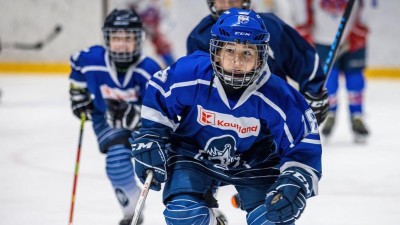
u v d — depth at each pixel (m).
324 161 13.95
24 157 14.02
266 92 6.18
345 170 13.12
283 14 20.48
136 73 9.09
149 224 9.55
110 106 8.91
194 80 6.26
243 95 6.16
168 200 6.55
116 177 8.71
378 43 26.75
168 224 6.47
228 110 6.23
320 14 16.09
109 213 10.12
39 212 10.12
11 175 12.47
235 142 6.43
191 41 8.29
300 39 8.02
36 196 11.05
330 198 11.05
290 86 6.32
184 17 25.89
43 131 16.98
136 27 8.84
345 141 16.25
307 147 6.21
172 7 22.89
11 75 27.08
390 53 26.78
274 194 6.02
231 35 5.89
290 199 5.95
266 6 20.77
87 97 9.34
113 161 8.68
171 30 23.03
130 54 8.88
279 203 5.96
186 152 6.68
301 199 6.02
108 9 26.97
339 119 19.64
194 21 25.95
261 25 6.08
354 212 10.27
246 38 5.88
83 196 11.11
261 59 6.00
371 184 12.03
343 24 8.55
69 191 11.40
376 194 11.35
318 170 6.22
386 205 10.68
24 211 10.16
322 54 16.22
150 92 6.45
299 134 6.24
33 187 11.64
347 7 8.54
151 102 6.46
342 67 16.19
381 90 24.55
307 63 8.00
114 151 8.70
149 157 6.38
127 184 8.73
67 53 27.61
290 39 7.96
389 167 13.44
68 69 27.70
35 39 27.39
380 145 15.73
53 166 13.25
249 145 6.46
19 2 27.22
